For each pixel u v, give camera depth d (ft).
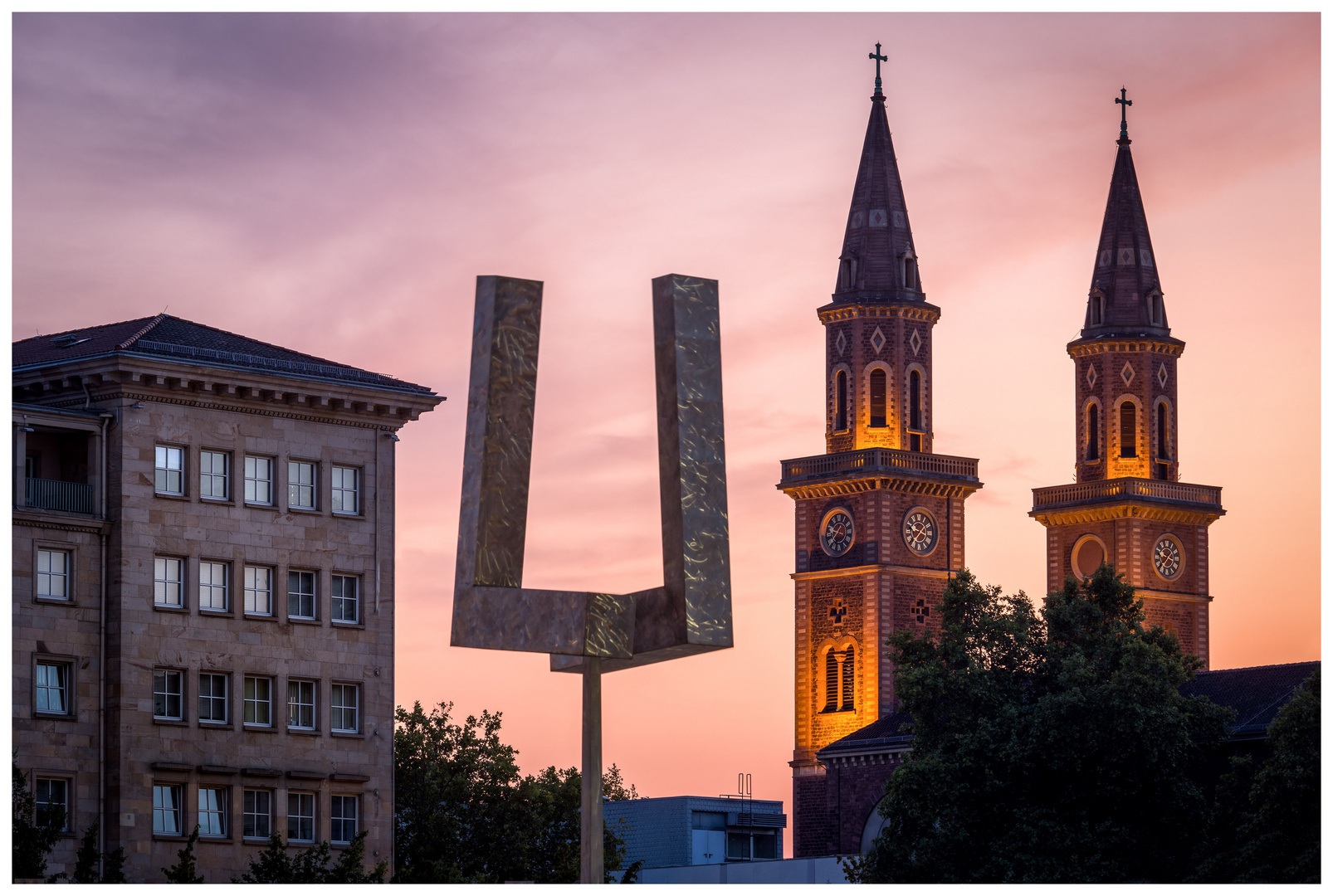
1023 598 373.20
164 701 336.70
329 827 348.59
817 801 602.85
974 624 372.38
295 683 348.79
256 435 348.38
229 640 342.64
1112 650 355.77
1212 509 636.89
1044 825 331.36
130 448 335.88
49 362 340.39
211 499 343.46
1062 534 643.86
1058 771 340.59
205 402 343.67
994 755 341.00
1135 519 629.51
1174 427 642.63
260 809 343.05
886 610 604.08
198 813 336.70
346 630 354.33
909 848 344.69
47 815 305.12
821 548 618.85
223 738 339.77
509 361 195.93
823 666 612.70
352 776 350.23
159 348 340.18
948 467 621.31
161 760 333.01
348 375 359.46
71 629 329.93
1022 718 346.33
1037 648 367.45
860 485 610.65
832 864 474.90
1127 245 650.84
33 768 323.98
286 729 345.92
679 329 193.16
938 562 616.39
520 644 192.13
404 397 359.87
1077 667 349.00
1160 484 634.02
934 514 617.62
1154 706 341.41
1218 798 344.90
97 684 331.77
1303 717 321.11
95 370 335.26
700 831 570.05
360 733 353.72
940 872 338.75
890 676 601.62
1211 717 360.07
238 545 345.10
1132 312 646.33
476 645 193.06
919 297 631.56
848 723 603.67
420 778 395.55
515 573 195.21
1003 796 341.62
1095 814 338.75
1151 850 336.49
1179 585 635.66
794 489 621.31
